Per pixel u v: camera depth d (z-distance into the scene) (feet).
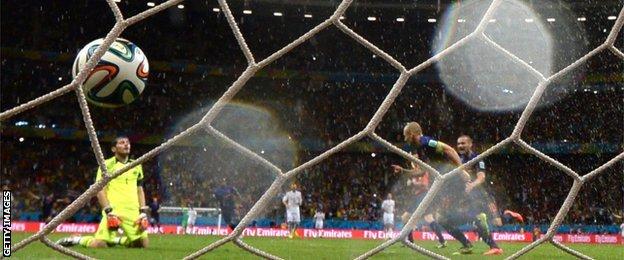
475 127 95.76
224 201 53.01
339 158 99.14
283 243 41.57
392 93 9.30
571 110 87.56
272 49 100.01
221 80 101.35
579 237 62.80
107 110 96.32
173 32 98.53
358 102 101.60
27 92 93.56
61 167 92.38
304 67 101.09
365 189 94.68
